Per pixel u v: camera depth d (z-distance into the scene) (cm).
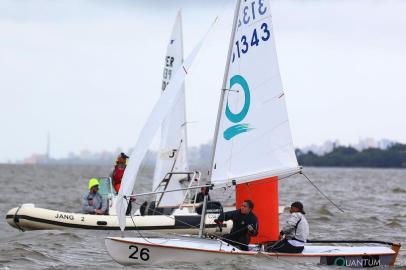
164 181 8319
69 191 17950
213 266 5175
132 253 5234
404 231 8494
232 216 5488
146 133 5356
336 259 5478
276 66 5481
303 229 5512
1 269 5338
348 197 15988
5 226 8362
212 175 5338
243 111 5416
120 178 7994
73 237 7000
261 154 5422
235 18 5438
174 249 5241
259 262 5288
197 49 5591
